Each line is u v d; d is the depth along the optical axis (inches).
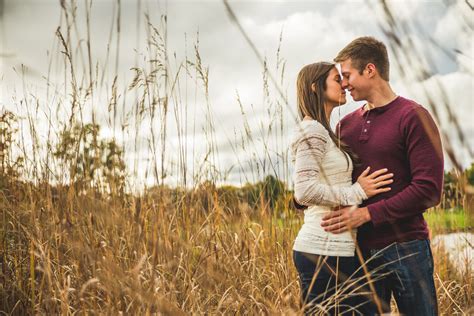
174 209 90.2
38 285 87.6
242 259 98.7
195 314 70.9
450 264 124.9
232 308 80.4
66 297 73.2
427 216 124.6
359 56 84.1
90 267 75.8
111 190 90.1
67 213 82.7
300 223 108.8
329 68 82.0
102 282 68.6
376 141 82.6
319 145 77.8
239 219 109.1
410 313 78.2
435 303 79.0
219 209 103.3
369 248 81.1
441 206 117.2
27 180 98.1
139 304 66.4
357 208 77.0
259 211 110.0
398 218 76.4
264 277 95.0
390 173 81.0
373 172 82.4
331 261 76.9
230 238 105.6
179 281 80.7
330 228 76.8
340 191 77.1
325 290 78.1
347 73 85.0
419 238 79.0
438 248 123.6
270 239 105.0
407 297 78.2
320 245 77.7
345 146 81.7
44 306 82.2
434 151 75.9
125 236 84.0
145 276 78.9
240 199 113.3
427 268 78.8
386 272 80.1
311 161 77.5
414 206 76.2
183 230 93.7
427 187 75.3
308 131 78.1
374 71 83.9
